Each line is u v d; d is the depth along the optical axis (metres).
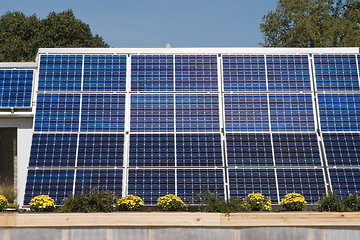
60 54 27.08
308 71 26.88
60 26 71.38
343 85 26.50
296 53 27.42
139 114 25.48
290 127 25.36
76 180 22.97
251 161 23.92
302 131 25.28
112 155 23.91
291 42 61.84
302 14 61.56
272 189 23.00
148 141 24.56
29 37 71.75
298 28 60.62
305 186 23.17
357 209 20.77
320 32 62.62
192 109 25.73
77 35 72.75
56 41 71.81
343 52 27.75
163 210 21.31
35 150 23.97
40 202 21.00
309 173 23.66
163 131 25.02
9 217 19.55
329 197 21.17
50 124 25.00
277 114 25.66
